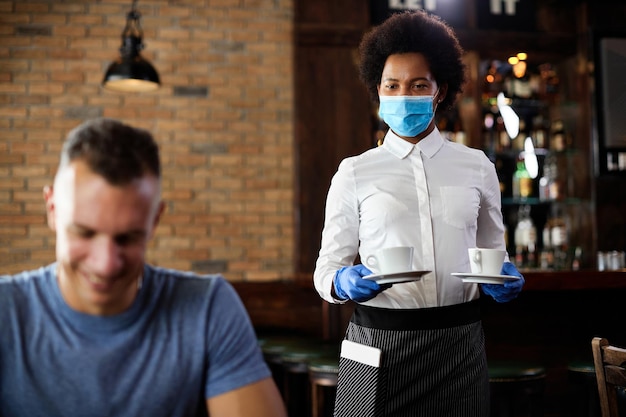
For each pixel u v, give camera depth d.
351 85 5.30
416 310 1.90
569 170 5.65
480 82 5.41
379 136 5.36
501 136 5.54
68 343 1.10
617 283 3.30
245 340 1.20
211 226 5.43
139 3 5.40
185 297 1.18
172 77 5.42
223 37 5.47
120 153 1.02
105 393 1.10
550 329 3.53
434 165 2.02
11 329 1.09
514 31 5.49
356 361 1.74
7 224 5.23
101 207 1.00
